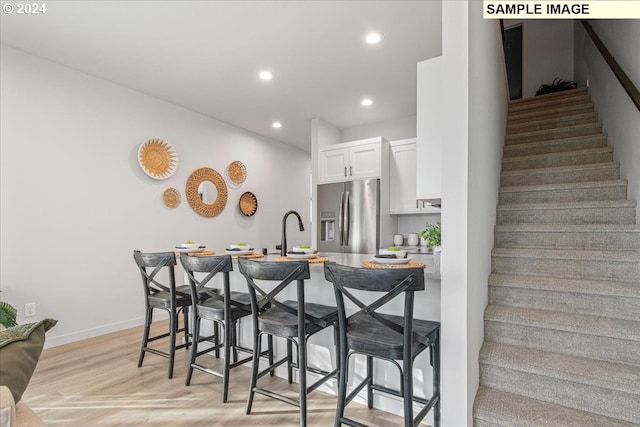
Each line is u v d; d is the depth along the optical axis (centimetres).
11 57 285
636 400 142
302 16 243
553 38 500
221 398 217
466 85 154
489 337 194
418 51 291
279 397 190
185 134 428
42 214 301
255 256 275
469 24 155
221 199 473
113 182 354
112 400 213
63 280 313
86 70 326
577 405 153
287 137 563
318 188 460
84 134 331
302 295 179
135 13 239
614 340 163
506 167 315
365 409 204
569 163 288
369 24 253
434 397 169
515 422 146
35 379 241
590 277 204
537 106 391
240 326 277
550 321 178
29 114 295
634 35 226
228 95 388
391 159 439
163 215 401
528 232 239
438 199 209
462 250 151
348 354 162
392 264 191
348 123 491
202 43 279
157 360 277
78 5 229
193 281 233
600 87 311
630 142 235
